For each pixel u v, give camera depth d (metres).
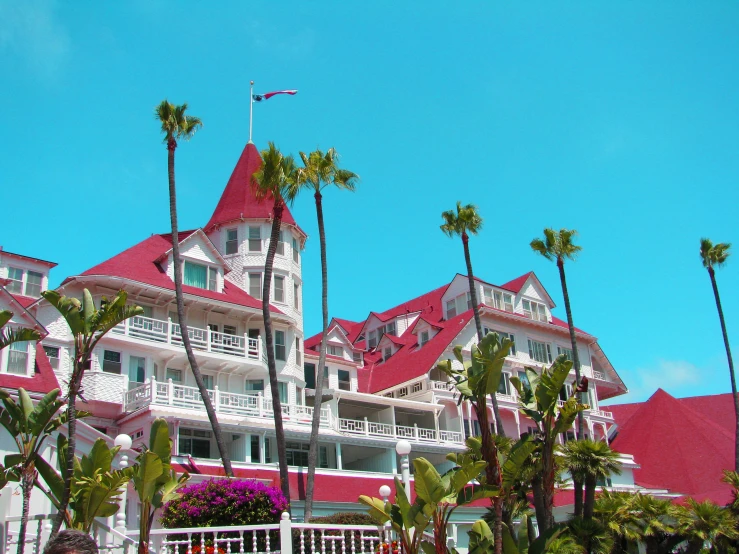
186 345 31.69
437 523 18.81
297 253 48.81
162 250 43.09
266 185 32.25
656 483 51.94
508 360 54.78
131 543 16.92
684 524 31.92
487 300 56.44
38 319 36.31
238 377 42.09
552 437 22.50
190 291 40.66
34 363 31.77
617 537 31.36
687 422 56.00
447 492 18.55
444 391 50.47
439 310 59.69
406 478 21.31
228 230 46.94
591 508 24.83
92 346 18.12
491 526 24.55
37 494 23.56
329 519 24.47
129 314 18.48
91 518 16.92
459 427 49.88
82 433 25.59
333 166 33.94
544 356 58.16
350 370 52.25
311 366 49.44
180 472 30.08
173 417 33.91
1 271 36.97
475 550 20.73
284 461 28.94
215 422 30.61
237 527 17.55
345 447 42.44
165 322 38.88
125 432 35.19
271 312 43.19
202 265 42.28
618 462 24.89
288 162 32.72
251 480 21.69
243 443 36.75
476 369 20.36
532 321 57.22
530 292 59.34
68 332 37.16
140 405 34.94
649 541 33.41
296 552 20.12
